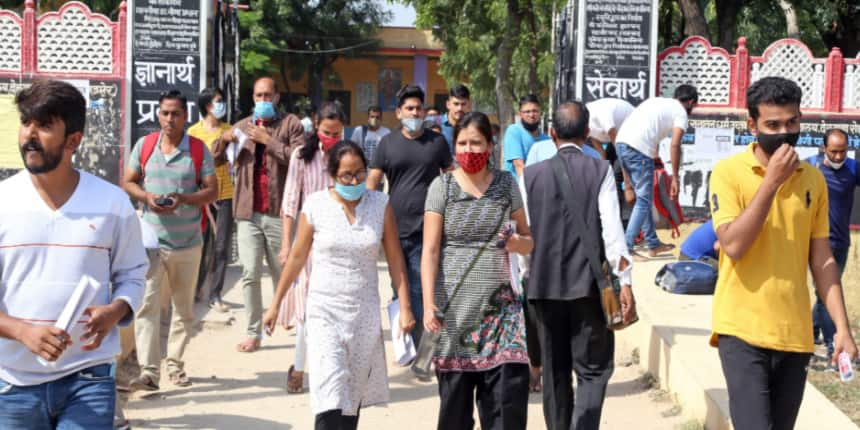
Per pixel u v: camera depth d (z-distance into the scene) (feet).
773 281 12.96
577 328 16.89
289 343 27.40
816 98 42.75
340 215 16.57
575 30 42.88
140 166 21.90
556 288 16.65
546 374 17.17
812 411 17.79
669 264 29.37
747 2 69.97
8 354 11.29
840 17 69.00
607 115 32.99
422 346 23.02
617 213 16.52
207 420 19.92
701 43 42.65
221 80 43.21
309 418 20.18
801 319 13.05
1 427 11.39
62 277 11.24
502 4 83.56
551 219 16.81
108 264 11.63
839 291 13.08
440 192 15.76
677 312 25.58
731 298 13.29
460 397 15.64
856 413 22.09
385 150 22.98
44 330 10.59
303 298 21.58
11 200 11.23
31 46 41.83
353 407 16.39
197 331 28.73
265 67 114.93
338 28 142.92
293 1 139.54
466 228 15.60
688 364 20.34
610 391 22.36
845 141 25.04
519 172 26.89
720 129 42.34
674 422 19.71
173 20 41.16
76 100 11.10
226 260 31.40
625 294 16.34
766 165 13.01
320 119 22.02
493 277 15.61
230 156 26.14
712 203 13.38
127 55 41.11
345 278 16.48
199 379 23.30
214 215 31.60
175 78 41.34
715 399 18.02
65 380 11.44
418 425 19.90
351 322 16.43
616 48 42.04
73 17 41.70
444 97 156.35
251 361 25.18
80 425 11.27
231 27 44.16
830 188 25.46
